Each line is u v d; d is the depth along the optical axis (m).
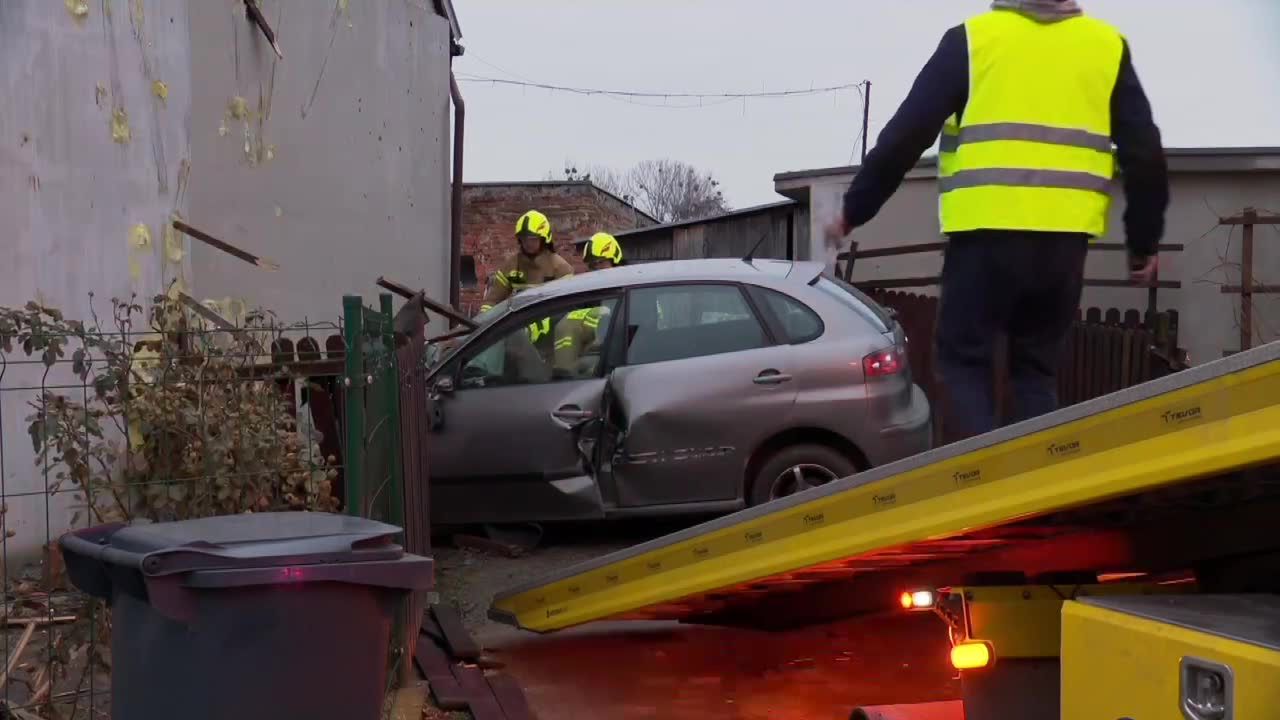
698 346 7.66
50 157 5.90
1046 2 4.16
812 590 4.93
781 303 7.66
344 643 2.83
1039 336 4.39
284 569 2.76
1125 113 4.17
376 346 4.62
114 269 6.46
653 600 4.86
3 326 3.97
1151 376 9.94
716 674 5.37
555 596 5.45
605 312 7.80
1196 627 2.28
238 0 8.70
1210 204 13.78
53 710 3.74
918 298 11.98
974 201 4.20
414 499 5.62
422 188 12.80
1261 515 3.24
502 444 7.65
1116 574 3.78
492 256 23.77
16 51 5.66
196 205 8.17
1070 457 3.16
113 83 6.50
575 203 23.69
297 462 4.52
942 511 3.59
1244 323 12.73
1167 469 2.84
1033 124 4.14
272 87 9.31
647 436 7.50
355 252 10.91
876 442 7.38
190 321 5.81
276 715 2.77
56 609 4.12
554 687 5.24
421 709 4.66
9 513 5.41
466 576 7.32
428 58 12.91
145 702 2.80
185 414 4.21
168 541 2.80
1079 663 2.56
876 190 4.31
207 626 2.74
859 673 5.28
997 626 3.28
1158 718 2.32
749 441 7.44
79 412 4.01
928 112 4.20
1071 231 4.16
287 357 5.10
